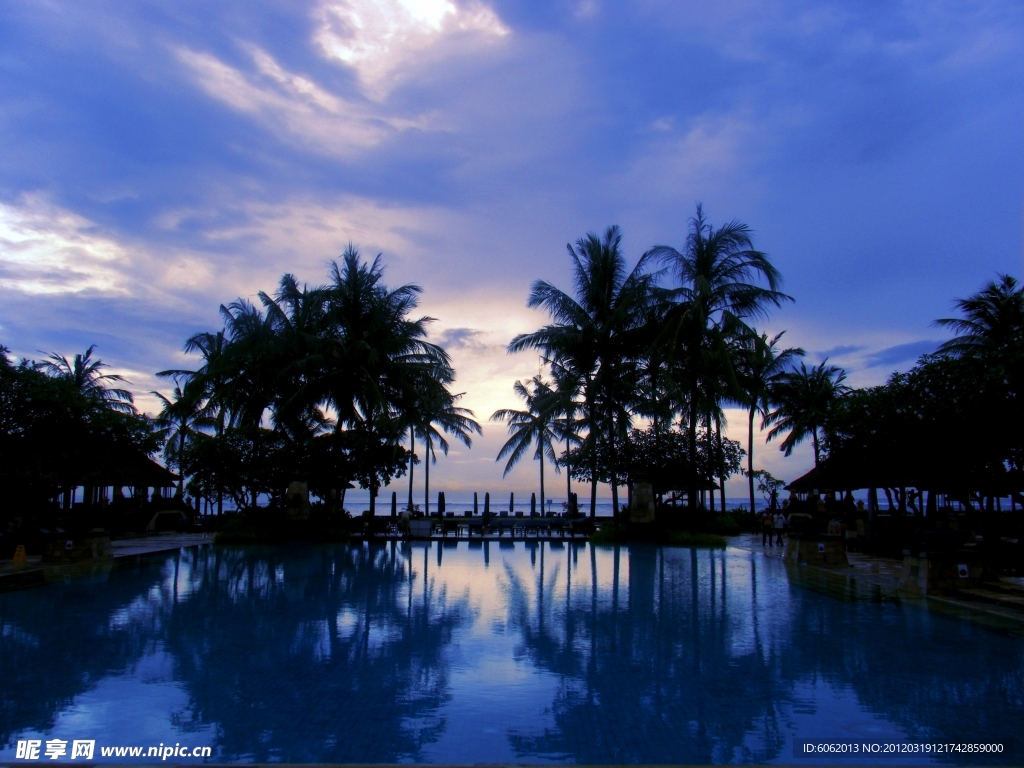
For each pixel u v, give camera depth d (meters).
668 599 10.95
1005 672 6.55
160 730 5.02
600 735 4.99
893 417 14.91
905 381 15.10
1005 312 24.56
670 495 27.30
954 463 14.62
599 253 26.23
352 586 12.46
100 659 7.01
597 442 26.38
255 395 27.45
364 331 26.62
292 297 27.70
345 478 25.52
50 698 5.75
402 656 7.18
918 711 5.47
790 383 37.00
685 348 24.75
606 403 26.52
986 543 15.47
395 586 12.45
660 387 26.25
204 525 27.94
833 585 12.53
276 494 24.78
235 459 23.64
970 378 13.53
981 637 8.05
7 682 6.20
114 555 17.47
